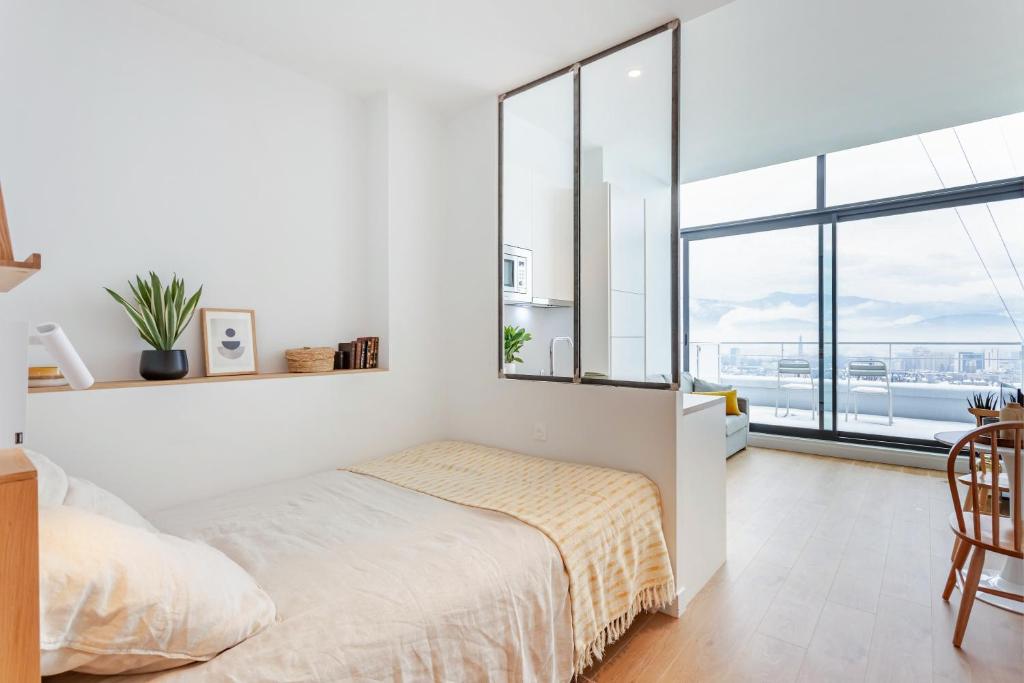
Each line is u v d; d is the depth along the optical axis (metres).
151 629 0.87
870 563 2.56
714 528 2.49
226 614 0.99
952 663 1.77
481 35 2.28
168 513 1.82
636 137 2.35
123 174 2.00
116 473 1.80
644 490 2.12
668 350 2.23
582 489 2.03
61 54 1.85
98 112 1.93
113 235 1.97
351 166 2.81
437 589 1.29
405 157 2.86
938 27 2.58
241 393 2.16
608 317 2.46
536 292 2.90
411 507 1.87
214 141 2.27
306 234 2.61
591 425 2.44
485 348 2.89
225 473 2.11
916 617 2.06
